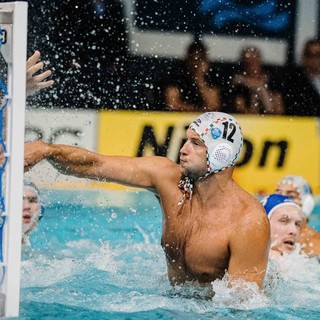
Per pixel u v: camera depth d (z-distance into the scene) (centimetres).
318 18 3200
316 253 2055
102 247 1895
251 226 1436
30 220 1981
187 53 3109
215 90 3114
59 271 1733
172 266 1541
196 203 1498
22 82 1214
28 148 1466
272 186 3091
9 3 1213
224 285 1452
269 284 1571
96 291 1559
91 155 1513
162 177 1520
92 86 3011
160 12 3088
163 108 3055
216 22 3128
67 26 3027
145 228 2445
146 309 1429
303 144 3153
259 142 3111
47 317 1355
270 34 3172
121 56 3061
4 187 1284
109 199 2780
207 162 1452
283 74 3184
